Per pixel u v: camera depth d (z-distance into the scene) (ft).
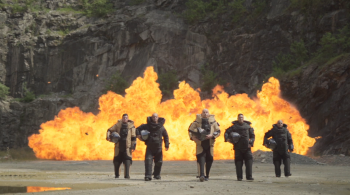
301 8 117.19
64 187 25.95
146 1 170.91
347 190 24.02
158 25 153.79
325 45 96.43
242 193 21.88
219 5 148.56
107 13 173.37
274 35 124.47
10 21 174.60
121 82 144.66
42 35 170.09
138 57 154.10
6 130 153.48
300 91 96.84
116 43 159.53
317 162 59.41
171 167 54.03
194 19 151.84
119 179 32.76
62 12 179.11
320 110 88.38
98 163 66.95
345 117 79.41
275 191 23.17
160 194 21.27
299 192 22.74
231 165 57.36
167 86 140.26
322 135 84.53
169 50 149.59
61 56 166.40
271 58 123.54
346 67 84.38
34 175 38.45
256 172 42.39
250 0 142.10
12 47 168.96
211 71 135.54
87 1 183.32
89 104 151.02
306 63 101.50
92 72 159.84
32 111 154.71
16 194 21.48
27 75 167.02
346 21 102.63
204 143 30.27
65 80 163.84
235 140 30.99
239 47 133.90
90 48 163.12
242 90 127.54
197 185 26.53
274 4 129.80
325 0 110.01
